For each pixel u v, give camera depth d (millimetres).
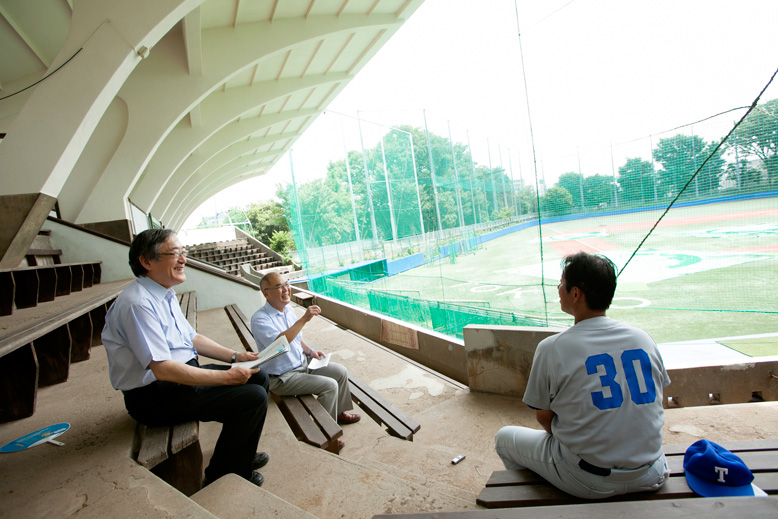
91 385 3172
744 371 4191
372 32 12102
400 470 2770
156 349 2080
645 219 8211
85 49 4988
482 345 4535
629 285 10430
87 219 8875
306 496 2256
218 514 1807
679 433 3600
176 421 2250
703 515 1422
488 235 30750
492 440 3697
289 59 12016
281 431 3021
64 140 4906
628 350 1689
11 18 7027
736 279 9688
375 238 25156
